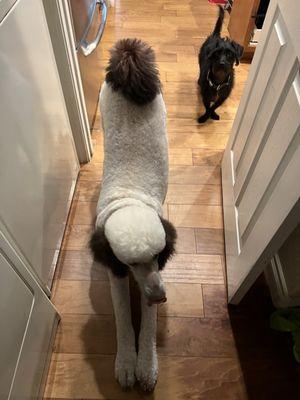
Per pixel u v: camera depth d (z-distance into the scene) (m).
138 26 2.42
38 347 0.94
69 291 1.19
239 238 1.13
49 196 1.10
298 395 1.01
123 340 1.01
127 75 0.97
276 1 0.92
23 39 0.83
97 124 1.77
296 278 1.00
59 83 1.19
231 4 2.50
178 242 1.33
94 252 0.88
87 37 1.44
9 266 0.74
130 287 1.18
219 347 1.09
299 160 0.69
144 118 0.99
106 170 0.98
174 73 2.07
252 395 1.00
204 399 0.99
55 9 1.02
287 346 1.09
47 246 1.11
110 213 0.84
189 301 1.18
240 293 1.08
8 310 0.74
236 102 1.94
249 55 2.16
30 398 0.90
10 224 0.80
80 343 1.08
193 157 1.64
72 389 1.00
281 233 0.77
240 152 1.24
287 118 0.78
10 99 0.77
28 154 0.90
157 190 0.97
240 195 1.18
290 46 0.80
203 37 2.36
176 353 1.07
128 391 0.99
